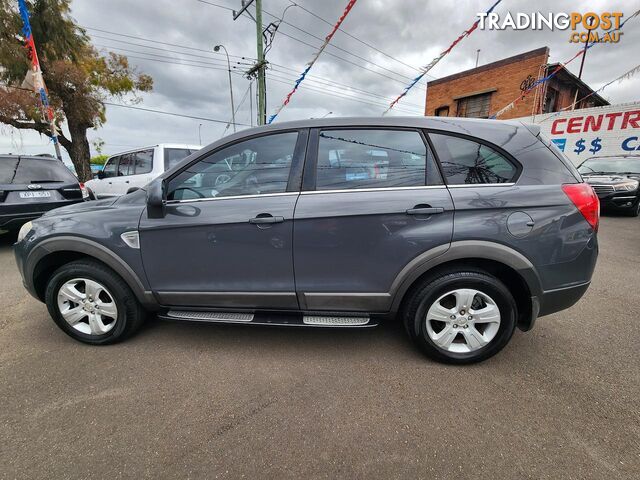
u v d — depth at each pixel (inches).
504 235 78.8
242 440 65.1
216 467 59.4
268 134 89.5
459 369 86.8
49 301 97.4
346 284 85.6
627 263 177.6
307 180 85.4
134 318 97.7
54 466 59.5
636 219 308.5
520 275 80.8
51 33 477.7
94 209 95.8
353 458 61.2
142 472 58.5
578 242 79.7
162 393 78.4
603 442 64.1
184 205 88.4
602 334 104.2
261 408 73.5
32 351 95.7
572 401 75.1
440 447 63.4
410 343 99.2
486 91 581.9
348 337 102.6
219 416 71.2
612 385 80.4
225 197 87.8
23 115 575.8
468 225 79.4
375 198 81.8
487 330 86.4
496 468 58.9
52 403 75.0
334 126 87.6
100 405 74.4
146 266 91.4
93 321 97.0
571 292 82.3
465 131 84.3
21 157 204.4
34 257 96.3
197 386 80.8
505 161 82.2
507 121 87.7
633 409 72.6
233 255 87.4
